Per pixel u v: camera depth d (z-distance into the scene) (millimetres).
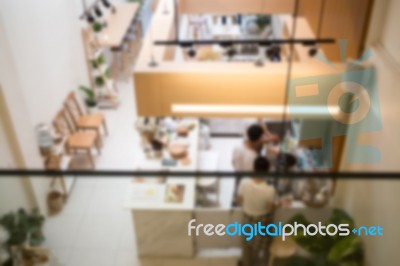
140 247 4809
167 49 5004
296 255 3793
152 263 4738
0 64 4820
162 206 4555
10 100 5012
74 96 7262
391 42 4246
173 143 5992
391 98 4074
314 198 4176
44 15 6375
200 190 5160
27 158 5402
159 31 5211
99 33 8398
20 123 5250
